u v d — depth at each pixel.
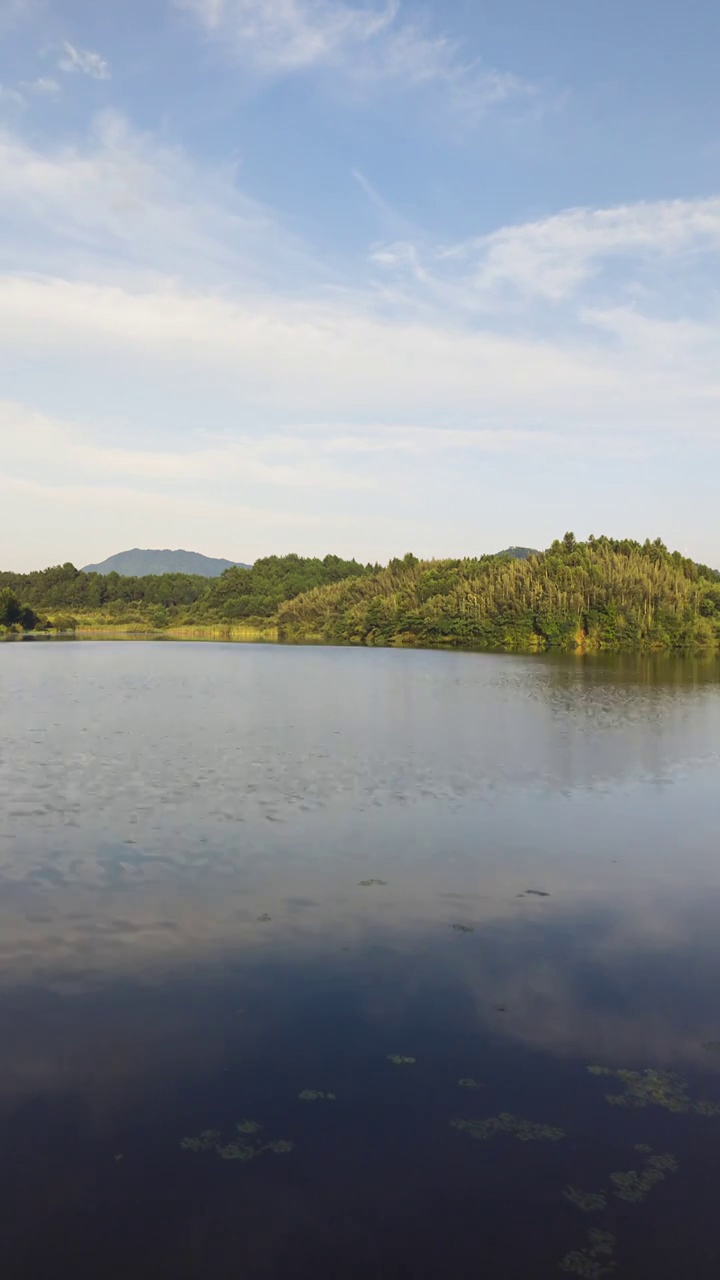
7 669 79.06
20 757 32.22
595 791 27.53
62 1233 8.52
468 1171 9.40
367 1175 9.31
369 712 47.78
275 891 17.81
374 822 23.38
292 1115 10.28
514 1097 10.65
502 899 17.59
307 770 30.34
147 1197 8.98
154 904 16.97
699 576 161.25
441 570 180.62
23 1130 9.95
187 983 13.57
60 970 13.98
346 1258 8.26
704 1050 11.76
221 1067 11.23
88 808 24.34
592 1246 8.42
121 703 50.94
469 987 13.55
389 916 16.53
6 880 18.20
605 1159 9.59
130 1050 11.61
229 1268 8.12
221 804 25.08
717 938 15.71
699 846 21.47
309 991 13.35
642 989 13.58
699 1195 9.07
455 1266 8.20
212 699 53.88
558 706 51.59
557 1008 12.90
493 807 25.28
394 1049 11.72
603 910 17.05
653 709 50.22
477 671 83.06
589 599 134.00
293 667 86.31
